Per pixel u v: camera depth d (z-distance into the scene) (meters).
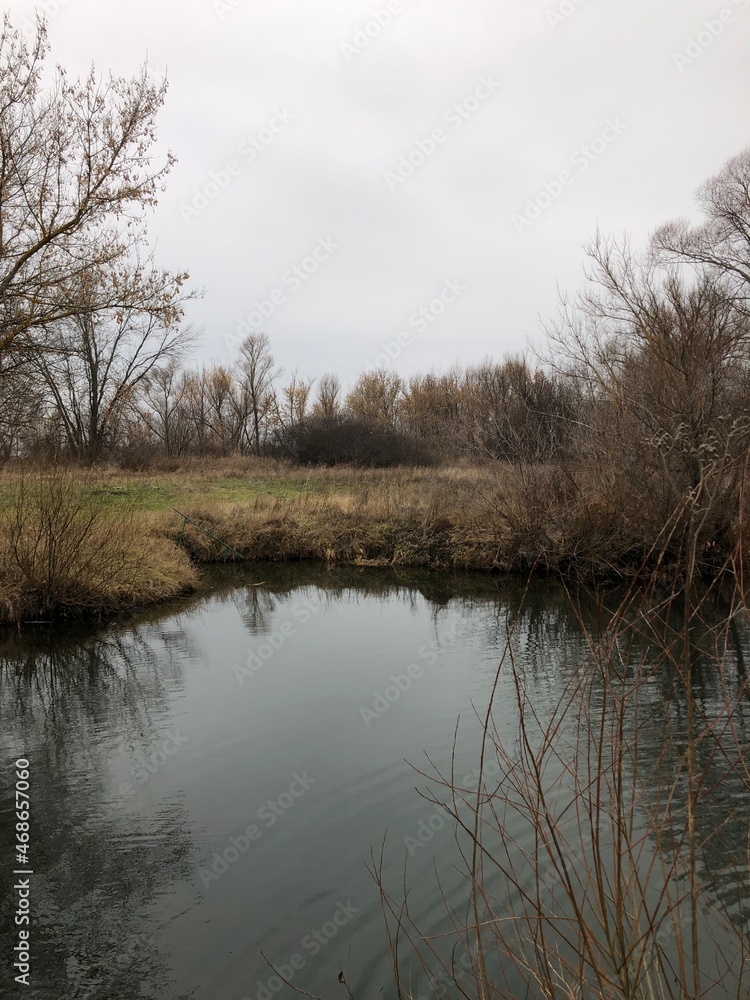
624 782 5.66
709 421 11.88
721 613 9.93
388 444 33.34
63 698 8.75
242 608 13.62
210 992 3.89
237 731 7.55
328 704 8.27
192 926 4.44
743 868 4.43
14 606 11.70
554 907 4.27
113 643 11.04
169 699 8.62
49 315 11.80
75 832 5.60
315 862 5.07
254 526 18.83
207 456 36.50
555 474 15.50
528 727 7.19
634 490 13.28
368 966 3.99
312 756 6.87
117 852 5.30
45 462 12.40
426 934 4.20
